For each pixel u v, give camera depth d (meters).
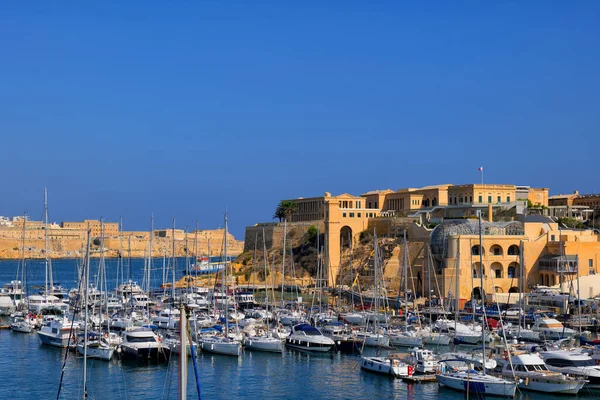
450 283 177.25
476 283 180.38
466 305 160.12
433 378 98.62
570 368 94.12
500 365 96.31
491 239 183.38
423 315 148.38
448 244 183.38
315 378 100.62
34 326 138.88
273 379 100.25
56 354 114.88
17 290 194.12
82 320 131.38
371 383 97.88
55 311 160.75
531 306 151.38
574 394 89.94
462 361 100.00
